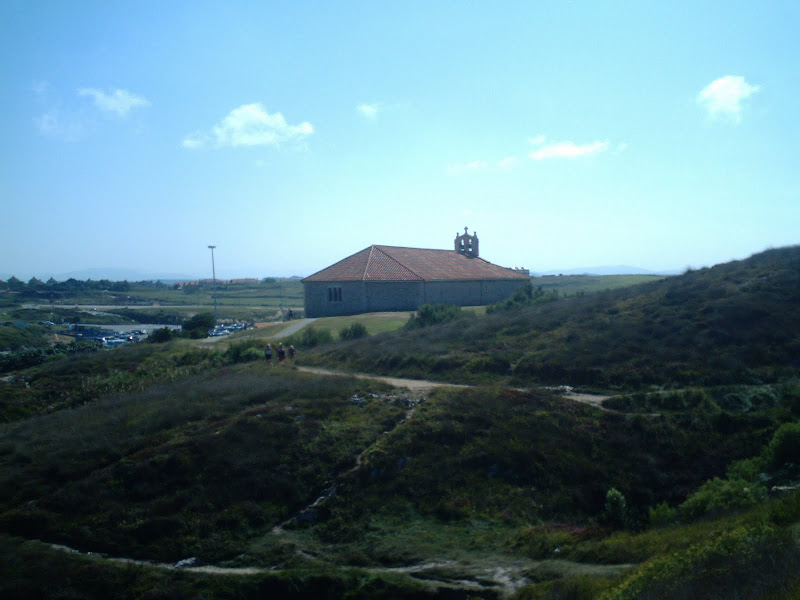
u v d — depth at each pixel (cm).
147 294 18662
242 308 13462
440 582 1277
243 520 1631
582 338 3117
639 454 1934
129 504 1706
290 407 2353
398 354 3444
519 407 2252
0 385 3741
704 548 933
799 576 719
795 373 2311
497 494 1775
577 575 1139
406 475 1852
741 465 1720
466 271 7306
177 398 2686
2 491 1764
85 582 1342
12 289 18725
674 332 2895
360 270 6388
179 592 1292
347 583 1295
